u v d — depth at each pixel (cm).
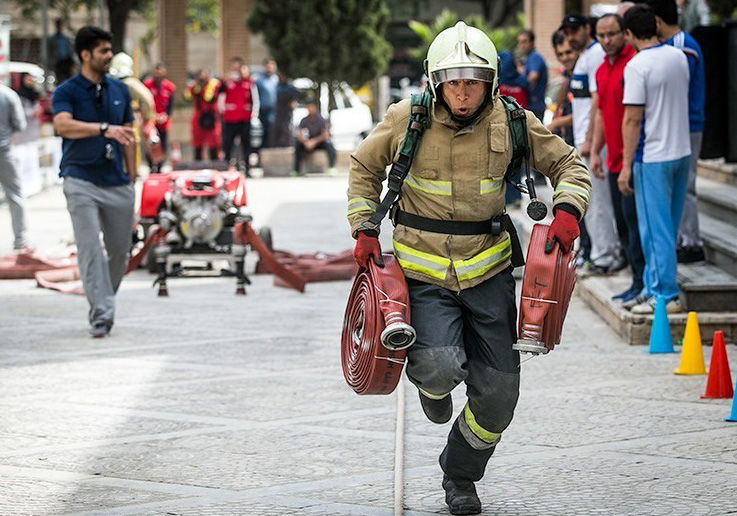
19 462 821
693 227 1370
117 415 947
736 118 1506
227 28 4316
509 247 669
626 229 1304
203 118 3481
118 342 1247
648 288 1202
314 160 3497
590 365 1108
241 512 706
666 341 1157
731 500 716
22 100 2753
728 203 1485
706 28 1504
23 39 6288
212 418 934
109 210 1259
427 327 643
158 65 3466
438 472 784
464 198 651
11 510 718
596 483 755
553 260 641
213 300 1523
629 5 1298
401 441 854
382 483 761
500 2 6688
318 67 3750
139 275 1759
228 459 821
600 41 1261
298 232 2162
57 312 1441
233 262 1620
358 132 4194
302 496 736
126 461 820
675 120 1162
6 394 1022
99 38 1228
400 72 6638
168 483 768
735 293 1198
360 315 664
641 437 860
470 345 665
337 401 985
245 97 3406
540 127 664
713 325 1183
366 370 638
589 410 940
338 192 2933
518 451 831
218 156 3528
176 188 1589
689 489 739
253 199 2767
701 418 909
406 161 650
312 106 3475
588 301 1443
